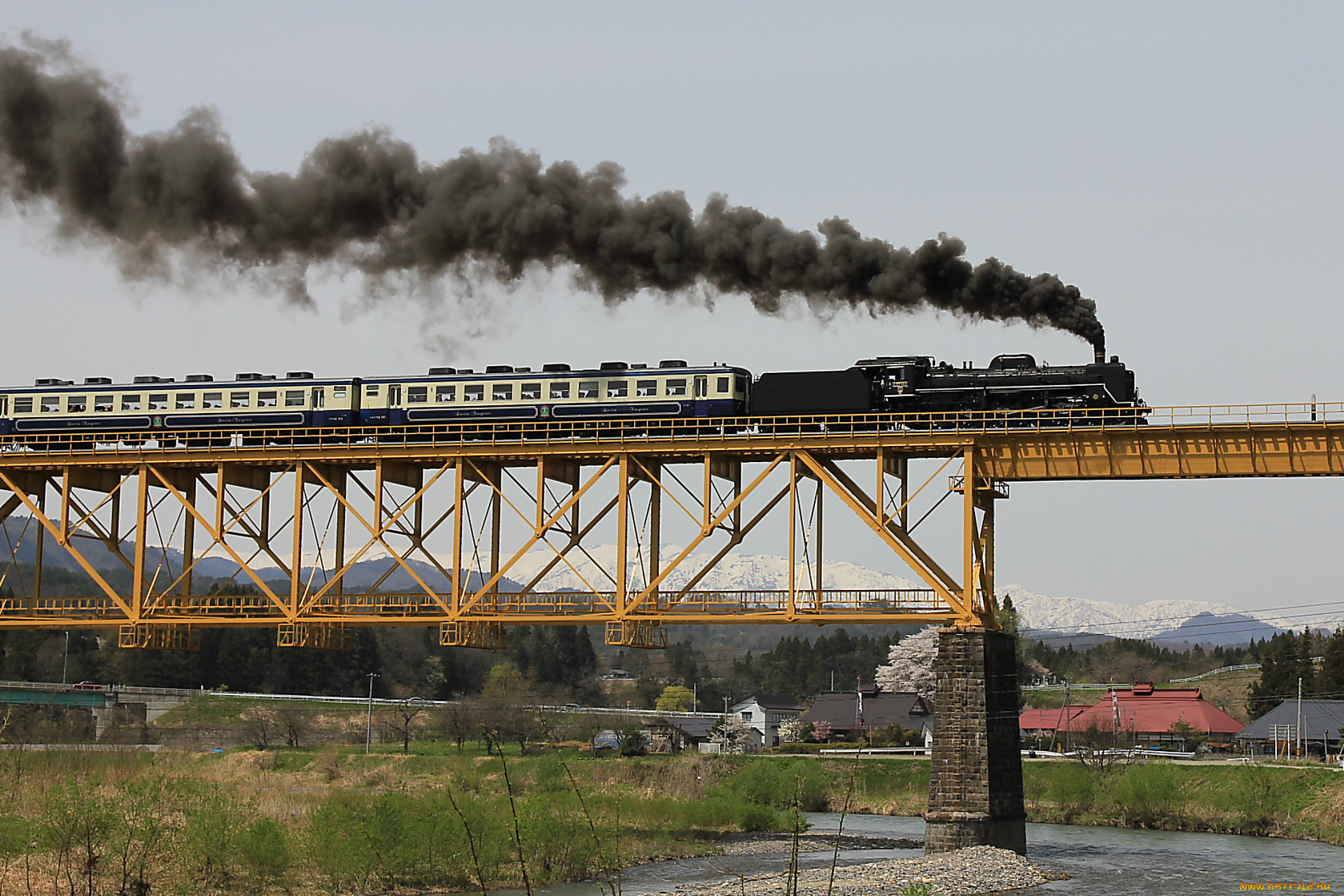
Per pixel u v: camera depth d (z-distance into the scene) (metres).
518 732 178.75
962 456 88.00
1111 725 178.25
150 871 72.50
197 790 81.38
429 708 199.00
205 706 195.38
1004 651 86.75
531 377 98.06
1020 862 80.88
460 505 93.00
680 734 198.00
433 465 99.12
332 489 95.44
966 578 86.00
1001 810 84.44
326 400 101.38
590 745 168.38
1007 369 91.56
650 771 144.12
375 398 101.19
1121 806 125.94
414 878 79.69
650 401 94.88
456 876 80.69
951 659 84.38
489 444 93.25
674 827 109.69
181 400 102.94
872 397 92.00
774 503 90.31
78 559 98.25
